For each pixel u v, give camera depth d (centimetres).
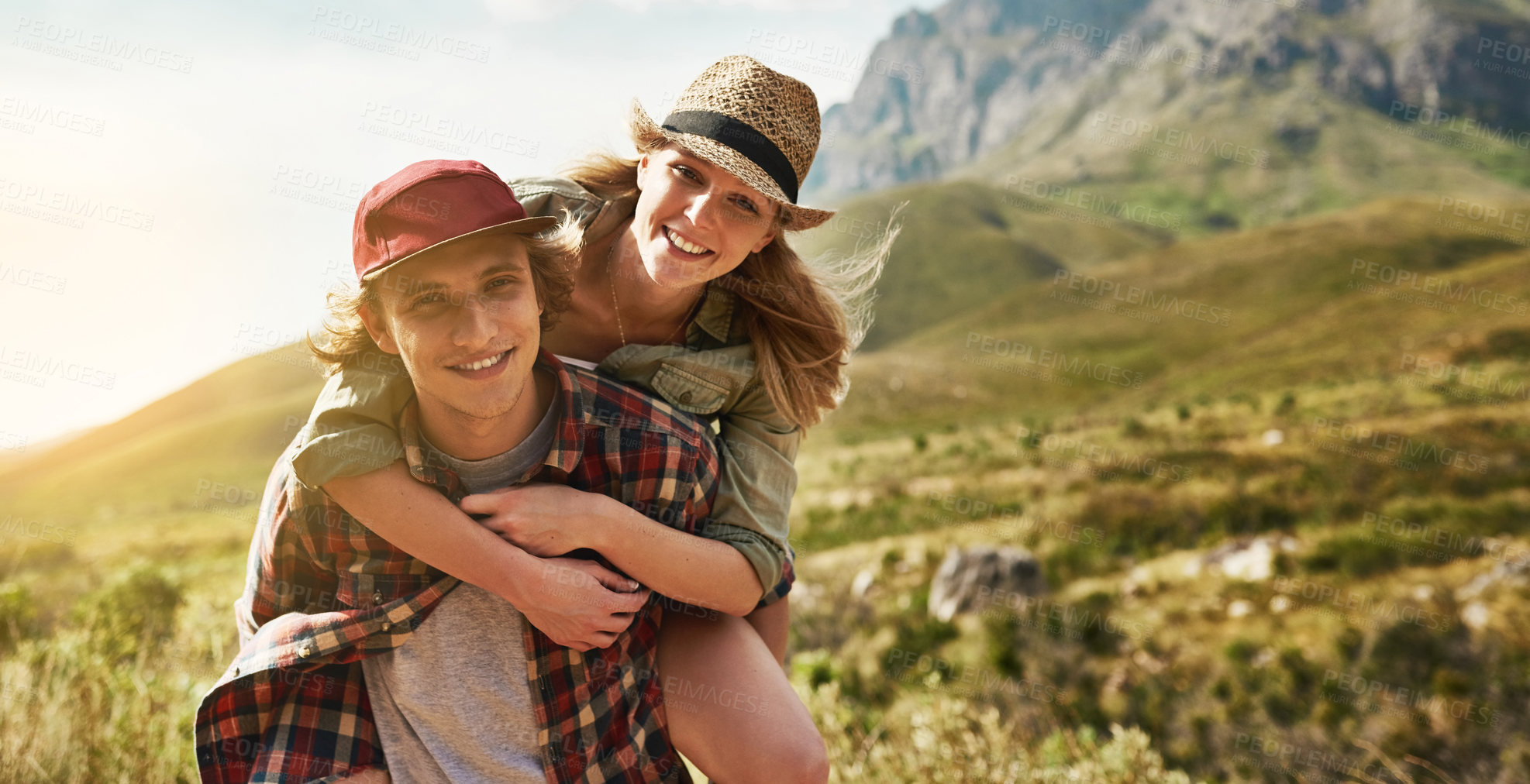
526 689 219
